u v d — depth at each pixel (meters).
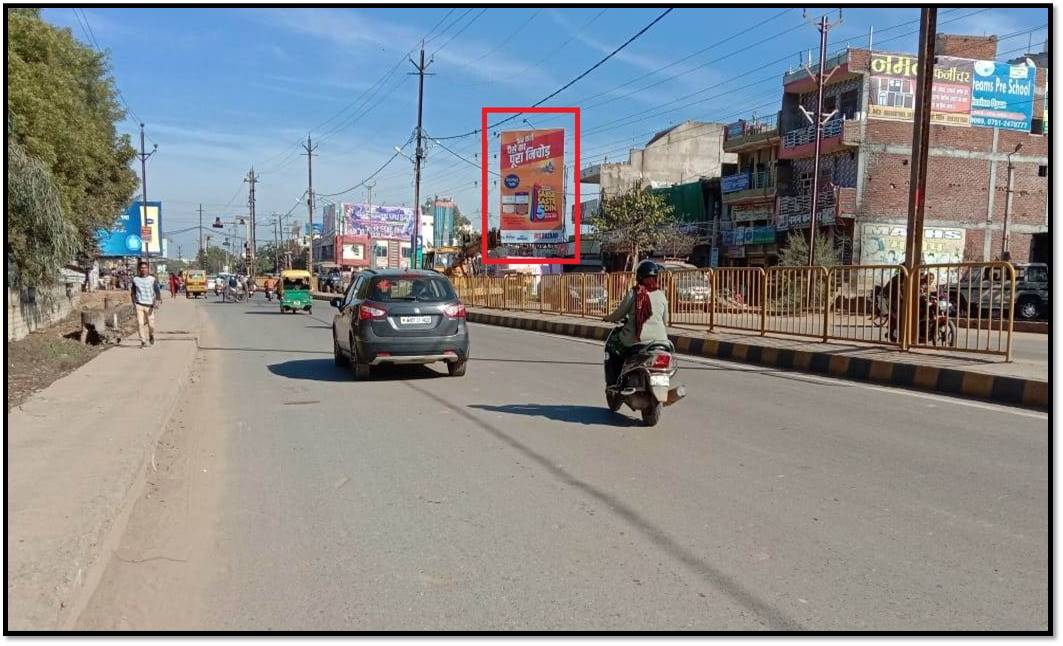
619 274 21.08
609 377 8.24
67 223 14.34
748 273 15.62
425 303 11.17
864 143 34.72
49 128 14.98
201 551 4.47
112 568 4.24
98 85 25.61
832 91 37.06
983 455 6.50
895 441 7.05
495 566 4.19
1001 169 36.81
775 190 38.72
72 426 7.33
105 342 16.77
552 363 13.53
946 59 36.06
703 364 13.24
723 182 42.56
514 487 5.65
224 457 6.72
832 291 13.67
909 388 10.30
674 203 48.03
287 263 108.56
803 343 13.67
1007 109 36.84
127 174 27.31
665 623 3.53
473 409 8.87
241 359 14.75
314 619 3.60
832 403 9.10
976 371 9.65
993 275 10.87
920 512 5.02
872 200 34.84
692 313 17.31
